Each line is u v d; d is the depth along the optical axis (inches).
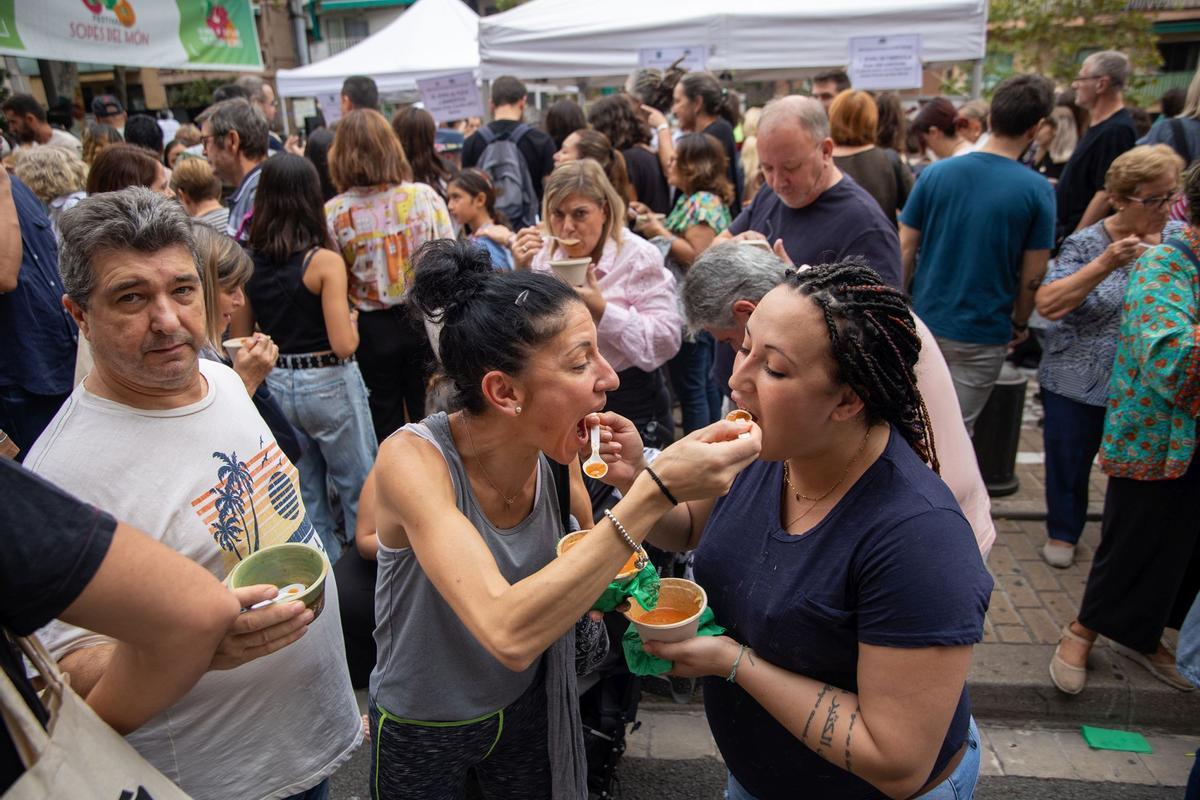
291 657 63.7
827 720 52.6
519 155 237.6
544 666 68.9
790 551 56.3
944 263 150.7
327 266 134.6
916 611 49.1
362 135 149.4
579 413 55.6
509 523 63.7
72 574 38.1
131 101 768.3
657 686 126.0
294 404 140.9
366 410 148.2
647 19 258.4
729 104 244.8
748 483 62.3
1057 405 139.1
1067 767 110.8
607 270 133.0
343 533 162.2
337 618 70.0
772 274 89.3
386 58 440.5
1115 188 123.0
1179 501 103.7
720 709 64.2
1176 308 97.0
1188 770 109.5
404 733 65.6
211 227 98.0
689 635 56.9
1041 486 178.2
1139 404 102.0
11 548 36.7
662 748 115.8
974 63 249.0
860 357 49.7
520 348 53.8
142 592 40.2
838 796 59.0
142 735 58.2
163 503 58.8
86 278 55.1
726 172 185.3
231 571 62.4
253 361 96.9
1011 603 137.0
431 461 58.4
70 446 56.9
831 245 123.3
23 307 116.7
